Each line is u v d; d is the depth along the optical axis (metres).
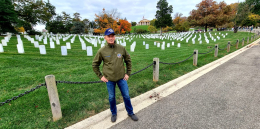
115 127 2.59
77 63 6.59
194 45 17.83
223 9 47.00
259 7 47.16
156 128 2.55
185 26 60.75
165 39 27.84
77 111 3.04
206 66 6.84
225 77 5.35
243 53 10.55
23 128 2.47
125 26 36.50
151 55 9.39
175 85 4.61
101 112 3.00
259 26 62.28
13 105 3.07
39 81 4.38
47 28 48.88
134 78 4.96
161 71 5.83
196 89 4.28
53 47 10.89
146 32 65.06
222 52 10.89
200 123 2.66
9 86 3.93
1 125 2.50
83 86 4.13
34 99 3.34
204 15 48.38
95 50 11.20
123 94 2.64
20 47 7.71
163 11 44.69
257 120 2.70
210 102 3.46
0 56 6.50
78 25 49.38
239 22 34.50
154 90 4.11
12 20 22.27
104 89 4.03
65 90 3.86
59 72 5.23
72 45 14.05
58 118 2.73
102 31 33.38
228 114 2.93
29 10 29.72
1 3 20.97
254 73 5.76
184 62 7.47
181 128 2.53
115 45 2.44
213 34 35.47
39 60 6.56
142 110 3.15
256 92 3.97
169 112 3.06
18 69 5.23
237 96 3.75
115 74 2.43
